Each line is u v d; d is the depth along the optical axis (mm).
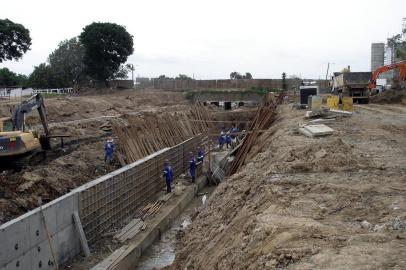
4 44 52000
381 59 67438
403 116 24328
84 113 35469
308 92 30500
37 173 17219
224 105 55125
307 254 6328
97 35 57438
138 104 47750
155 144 25578
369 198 9148
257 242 7473
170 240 15734
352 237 6840
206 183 23922
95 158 22234
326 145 13602
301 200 9273
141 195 18469
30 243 11023
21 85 66812
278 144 16125
